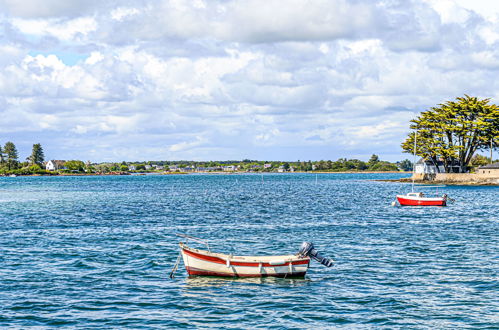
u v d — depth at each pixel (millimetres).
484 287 26547
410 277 28641
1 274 29188
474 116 149500
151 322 21766
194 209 69562
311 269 30562
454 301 24344
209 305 23875
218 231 46656
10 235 44000
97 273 29609
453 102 149625
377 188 135375
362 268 30812
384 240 40969
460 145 150750
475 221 54625
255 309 23375
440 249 36812
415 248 37250
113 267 31094
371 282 27641
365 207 72500
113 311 23047
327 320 21984
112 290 26141
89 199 92562
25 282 27547
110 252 35812
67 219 56906
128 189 137500
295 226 50188
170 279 28312
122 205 77375
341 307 23594
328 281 27891
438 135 151375
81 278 28469
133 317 22328
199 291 25984
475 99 149000
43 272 29781
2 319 21969
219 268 28484
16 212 65938
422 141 154000
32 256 34375
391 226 50125
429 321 21812
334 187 144000
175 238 42281
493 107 145125
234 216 59844
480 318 22125
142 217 58969
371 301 24406
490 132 147375
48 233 45250
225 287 26688
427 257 33969
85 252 35812
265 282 27609
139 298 24891
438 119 152500
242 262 28297
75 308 23375
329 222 53531
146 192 118750
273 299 24734
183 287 26703
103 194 110312
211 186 158250
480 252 35625
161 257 34031
